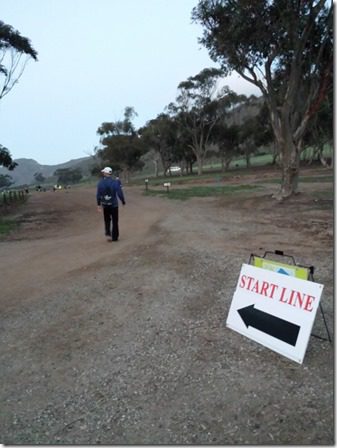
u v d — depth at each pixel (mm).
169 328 4289
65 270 7160
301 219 11641
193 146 62219
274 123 17109
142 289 5703
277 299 3789
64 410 2988
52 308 5184
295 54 15195
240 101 57031
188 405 2938
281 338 3627
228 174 50312
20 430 2785
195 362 3535
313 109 16156
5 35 22781
